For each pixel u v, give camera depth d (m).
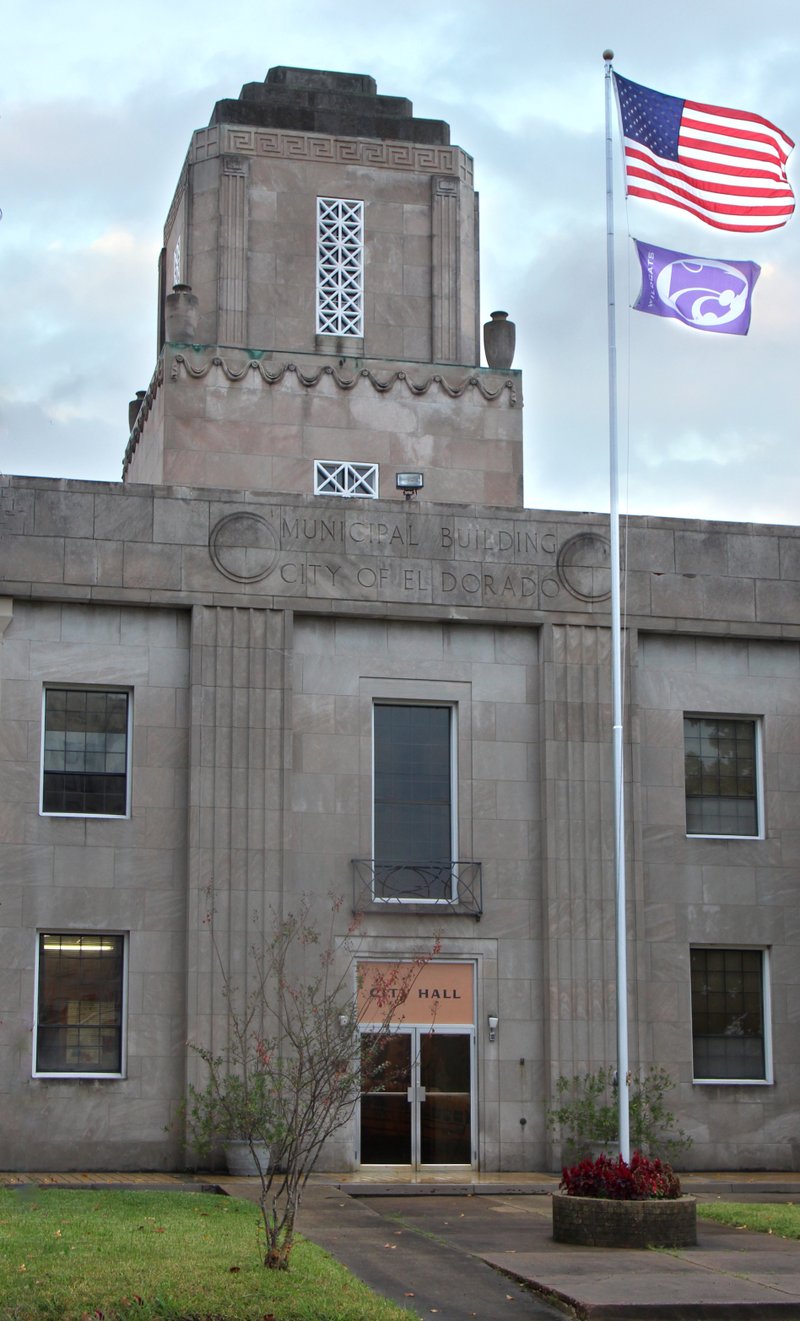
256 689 30.31
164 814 29.97
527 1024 30.70
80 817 29.64
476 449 35.53
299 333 35.81
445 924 30.62
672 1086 30.98
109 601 30.02
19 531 29.84
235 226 35.72
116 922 29.47
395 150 36.94
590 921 30.94
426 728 31.50
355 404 35.09
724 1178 29.77
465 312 36.75
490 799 31.30
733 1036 31.78
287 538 30.91
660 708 32.31
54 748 29.95
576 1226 21.42
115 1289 16.41
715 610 32.47
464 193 37.22
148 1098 29.06
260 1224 21.11
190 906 29.38
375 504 31.44
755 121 26.45
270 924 29.58
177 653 30.47
